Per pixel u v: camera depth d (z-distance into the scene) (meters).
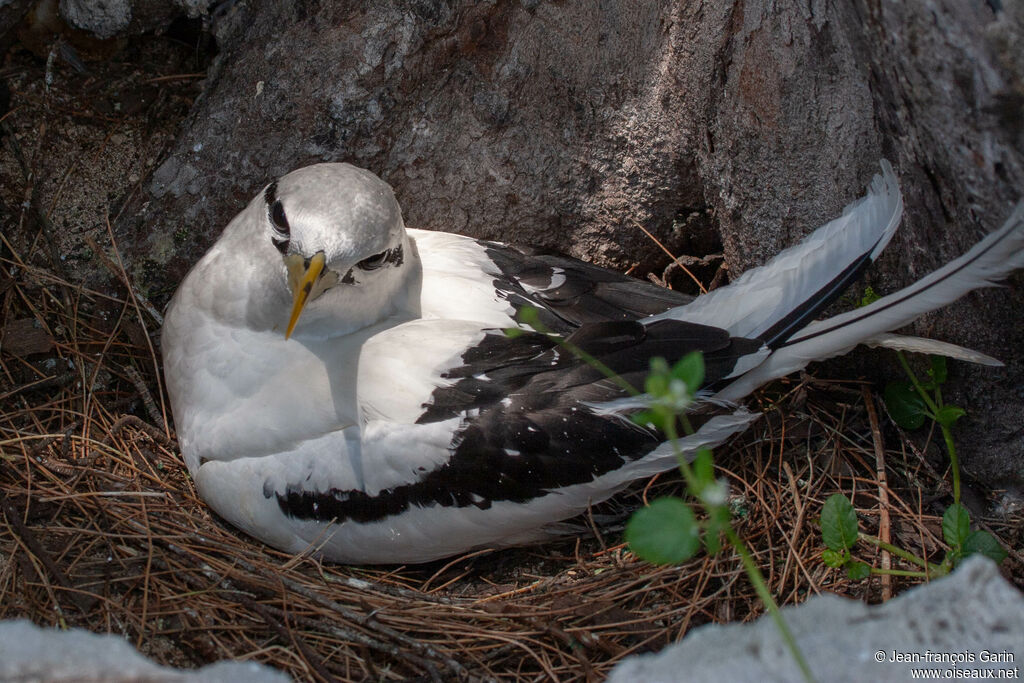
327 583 7.96
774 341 7.69
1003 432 8.66
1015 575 8.32
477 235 9.91
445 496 7.66
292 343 8.00
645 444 7.67
